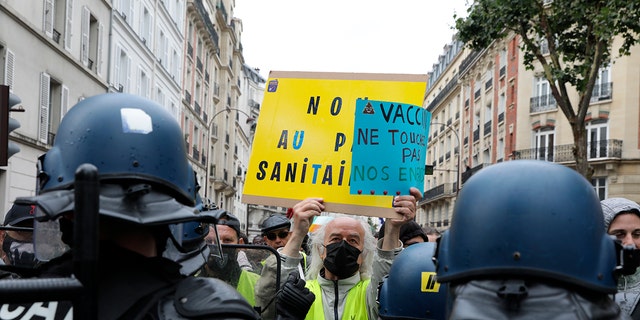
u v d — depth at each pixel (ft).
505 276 4.68
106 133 5.13
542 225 4.66
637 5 34.40
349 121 12.82
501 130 110.63
